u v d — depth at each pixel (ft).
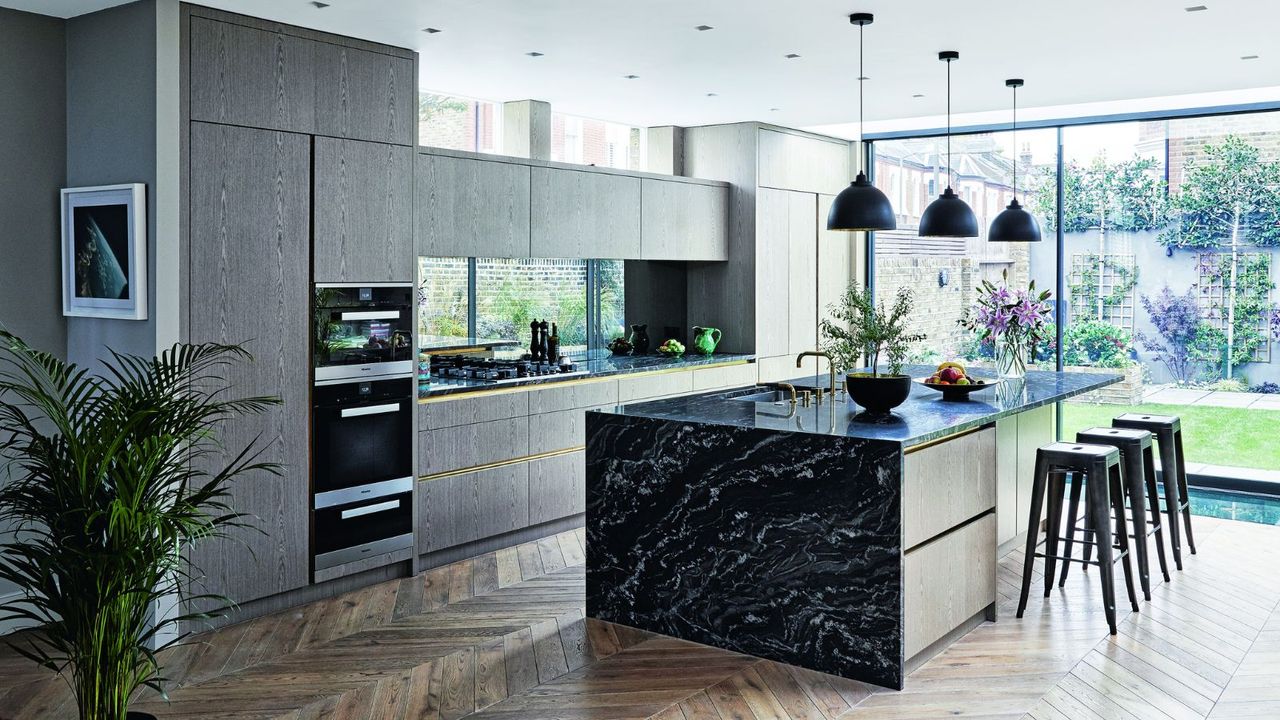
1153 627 15.67
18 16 15.07
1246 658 14.38
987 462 15.88
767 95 22.93
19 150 15.19
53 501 11.02
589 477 16.02
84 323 15.64
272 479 16.26
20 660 14.37
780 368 27.84
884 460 13.24
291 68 16.21
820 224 29.25
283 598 16.69
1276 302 25.38
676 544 15.19
